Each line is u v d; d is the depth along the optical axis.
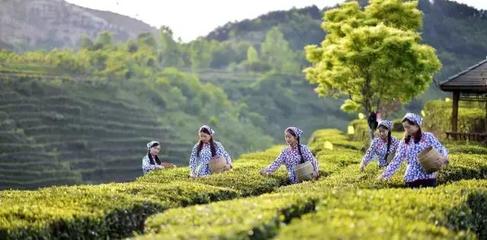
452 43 138.00
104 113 117.88
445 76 117.94
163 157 113.25
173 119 132.25
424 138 11.49
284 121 156.25
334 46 27.36
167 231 6.71
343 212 6.64
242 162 20.95
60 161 95.50
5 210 8.41
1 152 88.62
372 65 26.48
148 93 137.62
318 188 11.28
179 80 154.75
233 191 11.98
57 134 103.69
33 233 7.77
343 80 27.75
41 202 9.29
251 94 169.00
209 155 14.83
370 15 31.42
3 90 108.88
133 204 9.44
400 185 11.75
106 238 8.79
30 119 104.00
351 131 30.14
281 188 11.83
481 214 9.45
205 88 155.50
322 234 5.43
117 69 145.12
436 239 5.79
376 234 5.48
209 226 6.52
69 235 8.20
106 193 10.15
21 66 132.62
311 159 14.23
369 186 11.49
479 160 16.52
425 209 7.57
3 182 80.38
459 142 28.38
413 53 26.48
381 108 35.62
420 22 31.16
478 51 136.88
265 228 6.25
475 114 32.28
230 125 143.38
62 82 122.31
